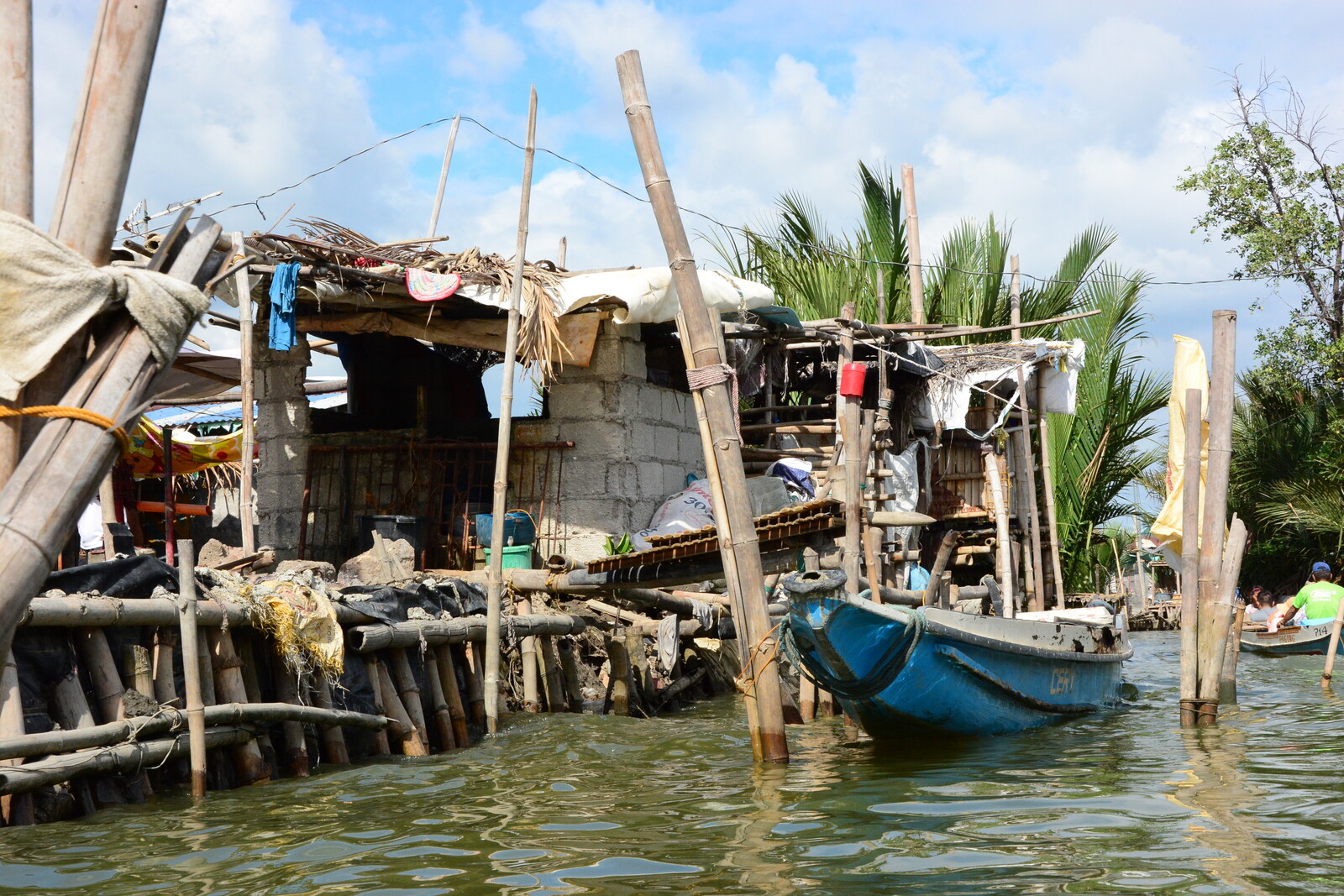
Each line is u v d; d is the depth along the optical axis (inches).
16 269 108.3
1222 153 991.0
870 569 418.9
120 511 556.4
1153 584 1302.9
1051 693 422.9
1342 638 714.2
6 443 110.2
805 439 693.9
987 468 679.1
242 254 437.7
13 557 105.9
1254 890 194.5
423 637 391.2
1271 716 441.7
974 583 853.8
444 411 655.8
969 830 245.0
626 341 580.4
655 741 395.5
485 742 398.9
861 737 400.8
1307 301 1004.6
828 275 989.8
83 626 277.9
